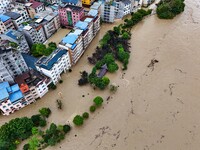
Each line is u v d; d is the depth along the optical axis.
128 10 168.62
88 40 139.62
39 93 110.25
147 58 134.00
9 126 93.81
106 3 152.62
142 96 113.19
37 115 101.25
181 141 95.06
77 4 162.12
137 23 164.12
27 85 103.81
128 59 130.88
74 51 121.56
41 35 141.25
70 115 105.12
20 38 125.62
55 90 117.12
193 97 112.06
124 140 96.00
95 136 97.44
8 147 90.31
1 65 100.62
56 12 153.75
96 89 116.69
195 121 101.94
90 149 93.12
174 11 167.88
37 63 114.75
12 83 111.00
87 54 137.25
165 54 136.62
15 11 153.12
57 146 94.00
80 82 117.56
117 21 165.62
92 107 105.00
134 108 107.94
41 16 146.38
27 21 148.12
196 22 163.00
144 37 150.12
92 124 101.69
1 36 127.00
